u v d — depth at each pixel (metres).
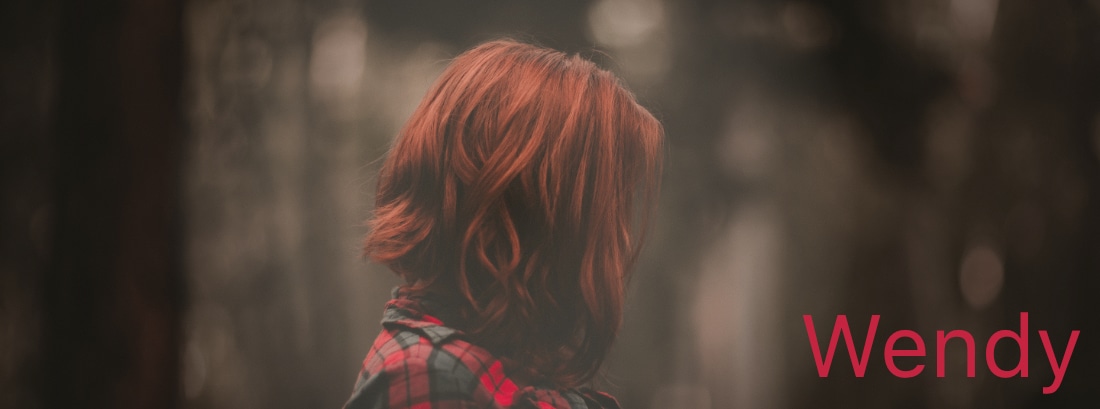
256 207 8.51
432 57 10.66
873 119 9.91
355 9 10.19
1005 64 9.15
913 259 10.53
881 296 10.79
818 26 9.66
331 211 9.66
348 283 9.70
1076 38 9.14
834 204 11.03
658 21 10.95
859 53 9.45
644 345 12.15
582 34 10.98
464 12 10.84
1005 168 9.55
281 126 9.00
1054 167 9.46
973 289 10.06
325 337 9.68
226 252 8.32
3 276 5.04
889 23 9.02
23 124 5.58
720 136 11.54
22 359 4.70
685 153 11.68
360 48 10.20
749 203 12.05
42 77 5.61
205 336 7.92
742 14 10.47
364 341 9.94
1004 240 9.67
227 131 8.24
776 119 11.05
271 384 8.86
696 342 12.25
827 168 10.91
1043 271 9.59
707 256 12.20
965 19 9.09
